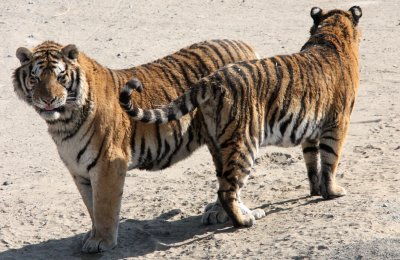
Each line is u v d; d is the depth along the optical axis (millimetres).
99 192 11617
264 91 11891
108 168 11547
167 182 15242
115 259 11539
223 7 29484
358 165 14977
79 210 14047
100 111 11477
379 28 26781
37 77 11250
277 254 10469
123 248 11953
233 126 11688
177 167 16109
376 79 21656
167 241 12109
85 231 13008
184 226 12766
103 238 11875
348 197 12875
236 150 11719
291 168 15344
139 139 11828
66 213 13914
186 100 11516
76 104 11328
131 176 15719
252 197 13703
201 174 15586
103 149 11492
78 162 11633
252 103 11750
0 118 19812
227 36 25781
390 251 9945
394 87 20891
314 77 12367
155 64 12508
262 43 24938
